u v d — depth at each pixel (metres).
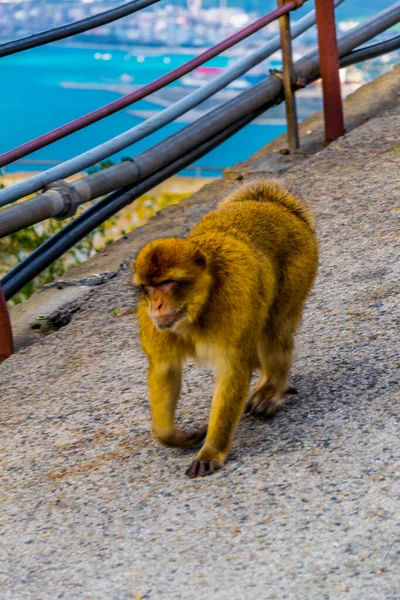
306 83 12.18
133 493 5.45
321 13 11.88
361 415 5.82
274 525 4.83
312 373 6.57
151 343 5.51
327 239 8.93
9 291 8.78
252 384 6.83
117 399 6.73
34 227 13.98
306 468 5.32
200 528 4.93
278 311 6.01
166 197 16.00
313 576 4.35
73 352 7.79
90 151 9.48
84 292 9.15
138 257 5.29
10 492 5.72
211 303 5.31
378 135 11.49
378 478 5.08
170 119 10.36
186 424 6.20
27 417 6.75
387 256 8.27
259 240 5.82
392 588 4.18
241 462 5.54
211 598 4.30
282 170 11.70
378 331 6.99
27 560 4.93
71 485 5.68
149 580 4.54
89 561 4.81
